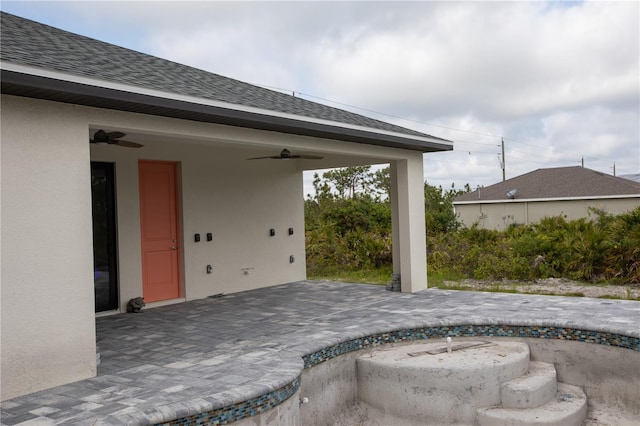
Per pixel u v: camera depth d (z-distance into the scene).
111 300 8.70
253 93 8.21
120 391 4.59
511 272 12.98
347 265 15.32
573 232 14.32
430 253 14.91
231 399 4.25
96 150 8.48
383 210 18.25
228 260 10.68
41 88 4.40
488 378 5.98
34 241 4.71
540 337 6.87
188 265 9.89
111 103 5.10
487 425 5.78
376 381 6.34
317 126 7.44
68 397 4.46
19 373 4.55
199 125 6.41
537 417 5.64
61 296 4.86
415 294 9.79
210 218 10.36
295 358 5.53
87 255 5.07
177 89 5.70
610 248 12.35
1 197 4.52
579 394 6.36
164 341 6.58
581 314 7.30
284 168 12.05
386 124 9.73
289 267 12.12
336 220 18.12
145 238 9.39
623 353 6.25
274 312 8.41
